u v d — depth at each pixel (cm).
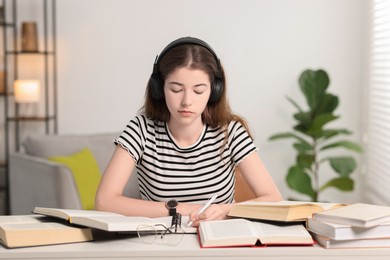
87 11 521
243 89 522
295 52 518
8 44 533
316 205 173
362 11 512
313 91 478
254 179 217
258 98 522
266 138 525
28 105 538
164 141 214
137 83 525
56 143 453
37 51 512
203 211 183
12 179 443
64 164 404
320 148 489
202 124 217
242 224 168
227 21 518
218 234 159
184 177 214
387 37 438
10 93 531
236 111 523
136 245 158
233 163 221
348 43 516
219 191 217
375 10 473
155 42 521
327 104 477
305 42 518
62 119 531
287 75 521
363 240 156
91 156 439
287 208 169
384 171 445
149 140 215
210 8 517
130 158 210
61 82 528
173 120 212
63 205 397
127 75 524
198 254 153
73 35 524
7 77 538
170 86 188
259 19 518
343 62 518
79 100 529
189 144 214
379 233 156
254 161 218
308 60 518
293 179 468
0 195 527
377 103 468
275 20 518
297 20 517
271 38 518
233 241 156
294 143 481
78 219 164
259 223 171
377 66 468
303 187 466
